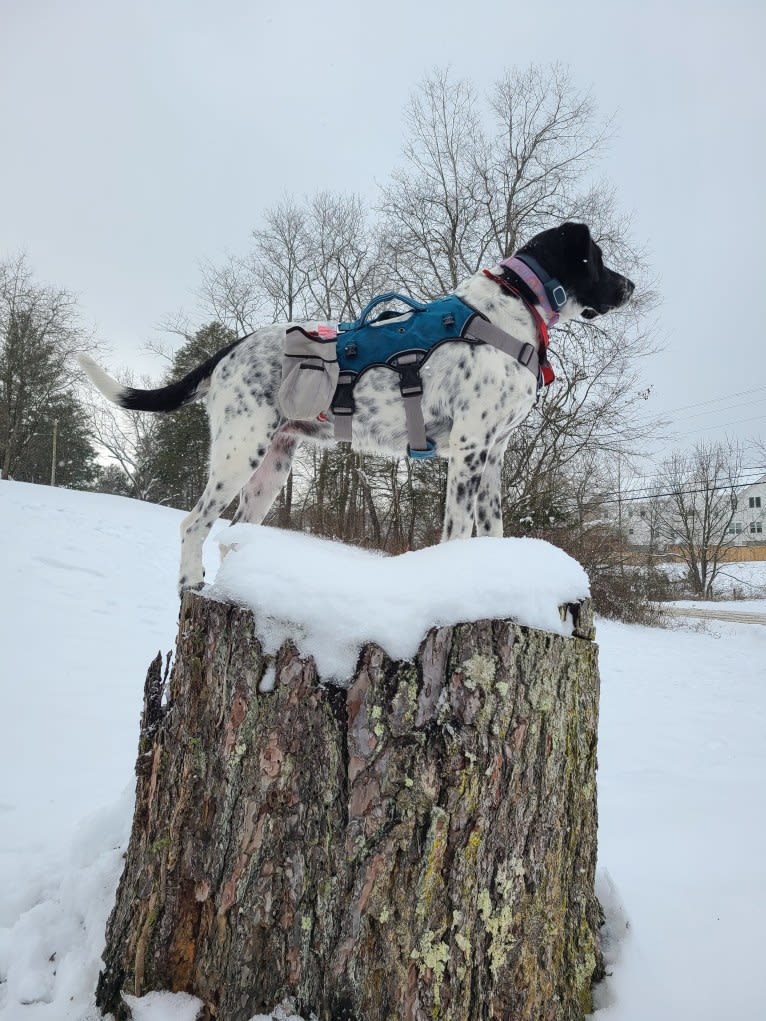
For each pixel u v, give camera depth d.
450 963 1.30
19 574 7.05
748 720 5.84
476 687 1.33
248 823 1.37
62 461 37.84
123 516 13.61
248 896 1.36
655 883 2.10
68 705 3.71
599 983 1.63
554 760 1.48
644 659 9.54
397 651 1.33
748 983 1.59
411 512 17.62
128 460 40.16
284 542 1.72
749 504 58.97
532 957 1.42
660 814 2.93
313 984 1.31
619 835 2.61
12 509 11.19
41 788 2.69
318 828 1.33
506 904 1.39
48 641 5.01
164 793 1.50
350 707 1.32
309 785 1.34
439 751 1.31
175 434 31.39
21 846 2.22
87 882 1.84
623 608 15.39
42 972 1.64
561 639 1.49
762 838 2.57
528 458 15.98
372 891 1.28
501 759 1.37
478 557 1.57
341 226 23.55
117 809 2.11
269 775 1.36
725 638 13.94
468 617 1.36
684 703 6.52
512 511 15.84
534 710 1.42
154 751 1.56
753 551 52.50
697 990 1.58
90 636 5.35
